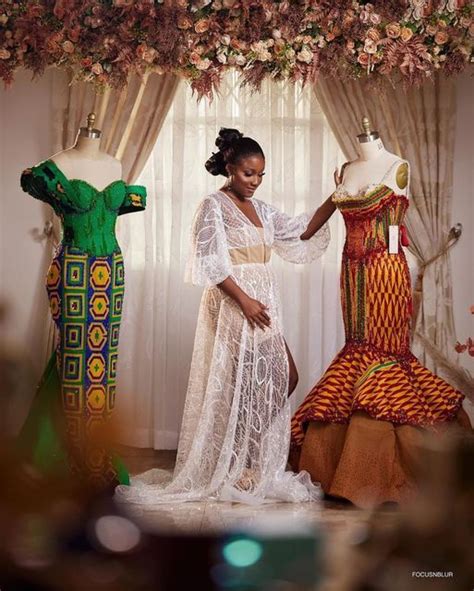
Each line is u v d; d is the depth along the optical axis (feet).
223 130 15.52
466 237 19.52
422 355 19.24
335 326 19.66
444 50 15.37
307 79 15.25
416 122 19.39
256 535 1.30
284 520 1.49
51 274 15.19
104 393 15.16
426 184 19.39
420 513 1.37
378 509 1.46
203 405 15.17
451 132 19.43
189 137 19.62
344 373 15.33
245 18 14.87
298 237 16.02
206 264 14.87
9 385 1.29
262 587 1.27
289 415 15.24
